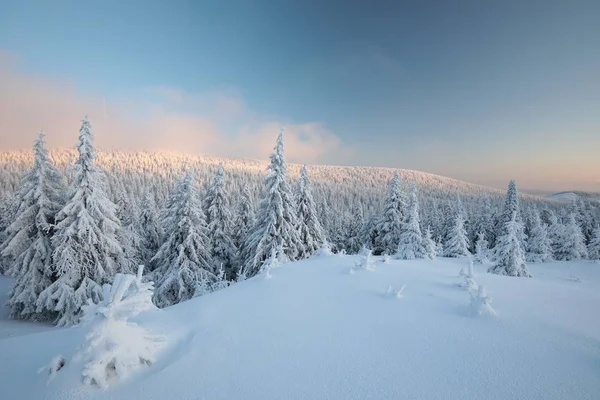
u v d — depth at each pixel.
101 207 18.47
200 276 21.81
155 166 170.25
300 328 6.45
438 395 4.24
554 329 6.10
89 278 17.95
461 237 29.61
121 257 19.48
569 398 4.09
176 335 6.32
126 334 5.27
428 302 7.71
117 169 128.62
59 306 16.59
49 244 18.38
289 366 5.07
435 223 52.09
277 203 24.39
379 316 6.91
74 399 4.52
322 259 13.76
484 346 5.48
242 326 6.61
